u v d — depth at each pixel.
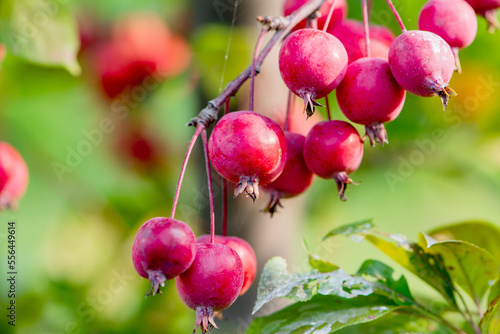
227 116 0.73
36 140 0.92
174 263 0.71
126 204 0.93
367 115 0.74
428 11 0.75
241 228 0.82
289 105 0.77
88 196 0.93
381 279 0.75
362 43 0.77
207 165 0.73
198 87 0.87
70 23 0.84
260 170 0.72
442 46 0.72
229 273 0.72
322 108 0.89
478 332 0.75
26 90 0.92
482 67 0.91
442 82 0.72
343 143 0.74
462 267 0.76
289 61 0.73
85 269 0.92
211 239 0.73
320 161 0.75
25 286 0.91
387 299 0.75
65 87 0.93
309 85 0.73
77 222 0.93
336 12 0.77
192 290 0.72
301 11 0.74
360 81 0.73
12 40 0.84
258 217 0.82
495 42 0.90
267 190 0.76
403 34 0.73
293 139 0.76
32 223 0.92
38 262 0.92
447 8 0.75
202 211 0.83
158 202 0.93
